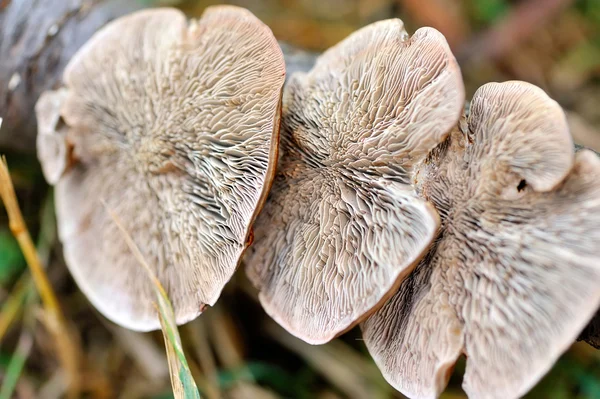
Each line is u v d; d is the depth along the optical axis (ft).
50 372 0.98
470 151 0.81
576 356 0.96
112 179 0.91
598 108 1.07
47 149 0.93
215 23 0.87
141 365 0.98
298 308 0.85
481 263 0.80
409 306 0.83
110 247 0.92
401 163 0.82
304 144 0.85
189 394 0.85
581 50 1.09
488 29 1.10
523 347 0.78
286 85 0.87
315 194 0.85
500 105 0.80
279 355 0.99
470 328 0.80
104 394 0.97
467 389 0.80
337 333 0.82
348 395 0.97
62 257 1.01
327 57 0.86
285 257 0.86
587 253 0.77
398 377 0.83
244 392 0.96
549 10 1.09
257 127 0.84
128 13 0.95
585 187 0.78
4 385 0.94
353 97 0.83
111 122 0.90
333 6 1.16
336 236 0.83
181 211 0.87
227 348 0.98
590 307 0.77
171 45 0.88
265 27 0.85
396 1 1.15
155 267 0.89
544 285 0.78
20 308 0.99
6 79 0.96
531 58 1.10
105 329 1.00
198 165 0.86
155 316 0.89
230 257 0.85
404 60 0.82
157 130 0.87
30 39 0.95
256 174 0.84
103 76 0.90
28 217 1.02
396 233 0.81
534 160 0.79
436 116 0.80
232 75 0.85
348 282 0.83
